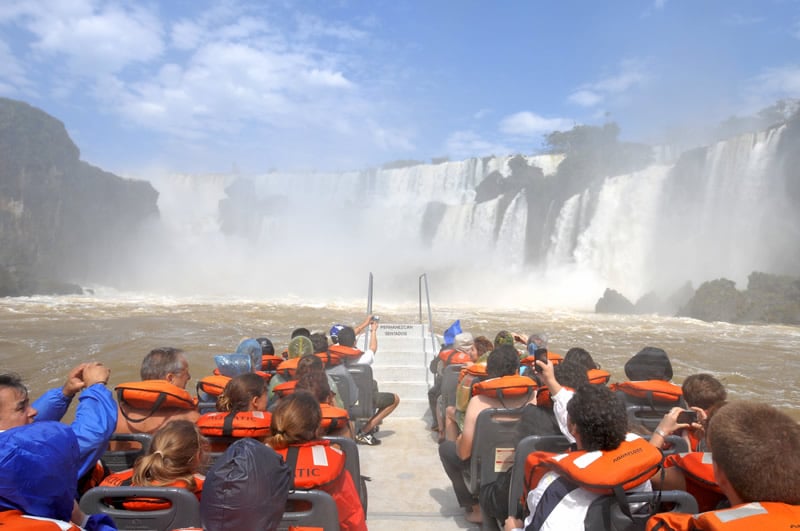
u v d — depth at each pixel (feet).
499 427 14.73
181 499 9.55
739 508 6.59
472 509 16.55
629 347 72.18
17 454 6.81
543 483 9.82
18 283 164.25
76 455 7.44
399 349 34.55
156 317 97.96
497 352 16.21
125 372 48.73
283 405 10.89
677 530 7.09
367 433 24.50
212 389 18.45
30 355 56.54
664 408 16.30
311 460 10.40
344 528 10.74
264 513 7.49
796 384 49.49
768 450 6.59
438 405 24.49
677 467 10.98
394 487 19.34
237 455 7.65
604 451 9.62
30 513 6.91
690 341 78.64
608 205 180.45
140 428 13.42
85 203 225.35
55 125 212.43
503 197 216.54
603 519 9.27
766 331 91.91
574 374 14.55
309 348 21.63
